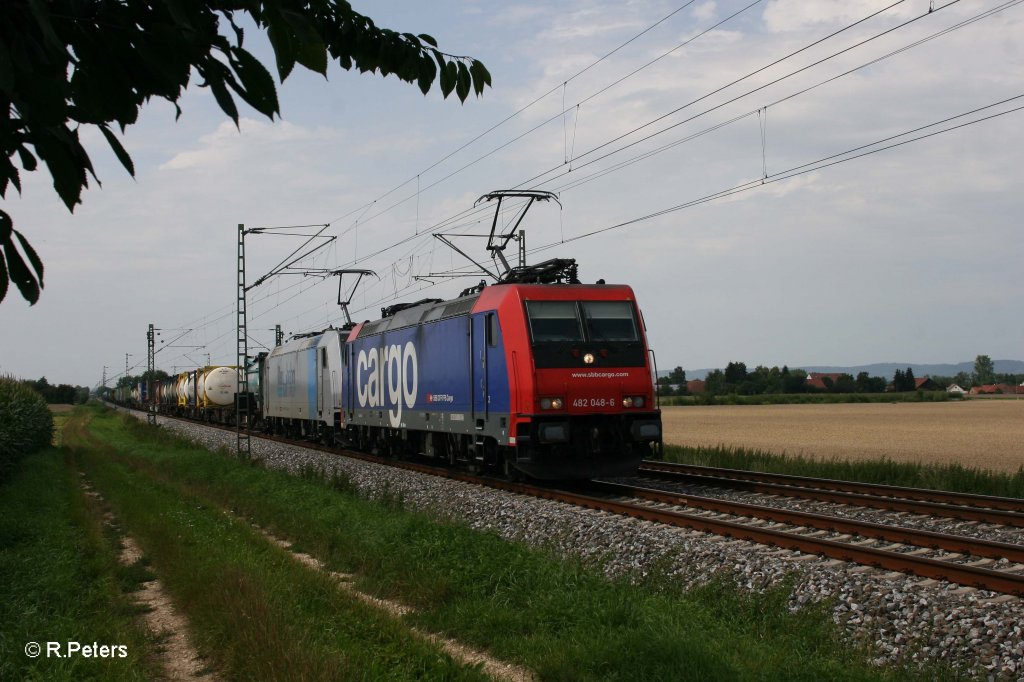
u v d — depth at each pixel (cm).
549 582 858
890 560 902
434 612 814
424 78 371
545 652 679
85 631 767
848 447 3112
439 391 1986
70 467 2600
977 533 1155
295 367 3647
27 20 233
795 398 10019
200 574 926
